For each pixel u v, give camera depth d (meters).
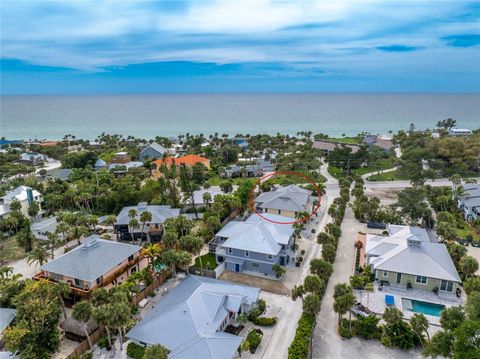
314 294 42.47
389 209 83.31
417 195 79.25
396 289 53.34
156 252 57.16
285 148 176.00
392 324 41.12
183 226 68.12
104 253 54.94
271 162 147.75
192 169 125.81
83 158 144.25
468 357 27.55
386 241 60.81
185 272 59.84
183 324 40.31
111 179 116.69
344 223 81.62
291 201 83.81
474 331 28.70
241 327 44.44
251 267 60.56
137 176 123.25
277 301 50.97
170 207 85.44
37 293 42.75
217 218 72.88
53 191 102.81
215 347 37.00
